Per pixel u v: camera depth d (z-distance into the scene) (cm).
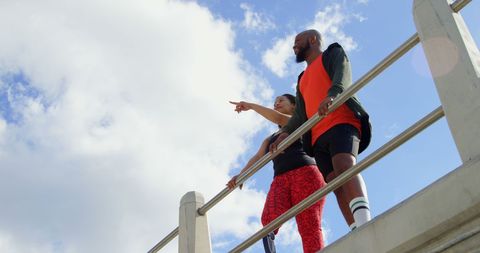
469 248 272
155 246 498
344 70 405
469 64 300
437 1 328
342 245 325
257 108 537
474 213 271
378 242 307
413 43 333
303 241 450
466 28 319
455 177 279
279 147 402
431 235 285
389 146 325
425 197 290
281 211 466
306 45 470
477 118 288
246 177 426
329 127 409
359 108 407
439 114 310
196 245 447
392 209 306
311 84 436
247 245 397
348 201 383
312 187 468
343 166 391
